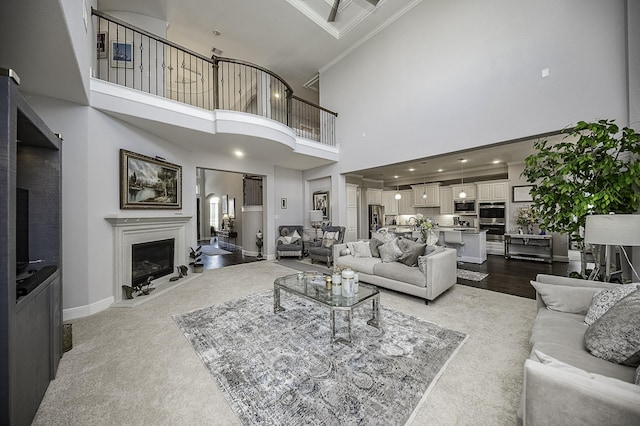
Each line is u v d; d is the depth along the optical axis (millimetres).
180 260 4582
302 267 5504
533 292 3619
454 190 8102
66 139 2885
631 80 2561
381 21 5164
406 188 9844
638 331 1180
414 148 4742
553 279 2146
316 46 5871
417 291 3166
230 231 9883
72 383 1702
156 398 1566
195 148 5043
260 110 6602
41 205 1888
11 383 1148
